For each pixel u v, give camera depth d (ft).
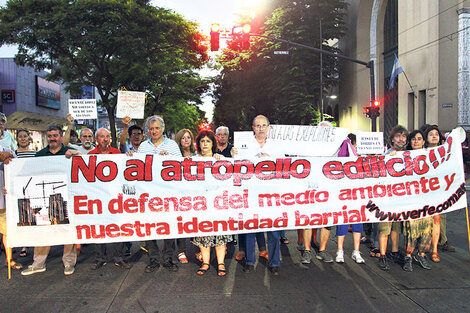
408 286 14.39
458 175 17.11
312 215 16.30
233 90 117.60
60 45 57.21
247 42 52.54
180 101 83.05
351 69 101.65
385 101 95.30
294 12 85.05
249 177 16.06
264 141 17.70
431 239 16.53
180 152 17.22
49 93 110.73
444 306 12.60
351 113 103.30
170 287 14.38
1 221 16.35
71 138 25.23
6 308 12.47
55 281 14.99
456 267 16.52
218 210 15.88
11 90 91.86
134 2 58.95
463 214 27.91
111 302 12.98
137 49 59.93
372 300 13.15
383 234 16.55
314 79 87.30
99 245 16.70
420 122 72.43
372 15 95.30
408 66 75.72
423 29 69.87
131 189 15.57
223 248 15.97
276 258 15.84
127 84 67.56
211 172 15.89
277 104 92.99
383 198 16.67
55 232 15.29
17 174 15.16
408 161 16.87
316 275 15.70
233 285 14.60
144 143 16.92
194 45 71.36
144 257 18.45
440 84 65.92
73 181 15.38
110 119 69.36
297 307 12.62
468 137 64.90
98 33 54.29
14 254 18.95
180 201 15.74
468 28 65.16
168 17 62.54
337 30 87.25
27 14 54.19
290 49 82.23
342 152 19.12
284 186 16.21
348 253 18.89
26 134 20.77
